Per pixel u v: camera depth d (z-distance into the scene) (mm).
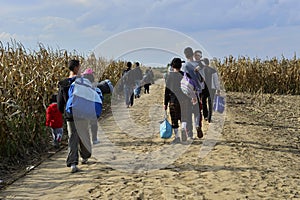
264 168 7266
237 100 19594
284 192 5957
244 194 5859
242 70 25094
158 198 5758
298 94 24688
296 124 12805
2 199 5965
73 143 7270
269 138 10102
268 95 23016
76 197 5910
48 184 6641
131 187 6309
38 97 10109
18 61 11102
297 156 8336
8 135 8102
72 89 7195
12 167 7758
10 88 9148
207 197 5754
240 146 9055
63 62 13523
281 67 25250
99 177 6914
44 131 9680
